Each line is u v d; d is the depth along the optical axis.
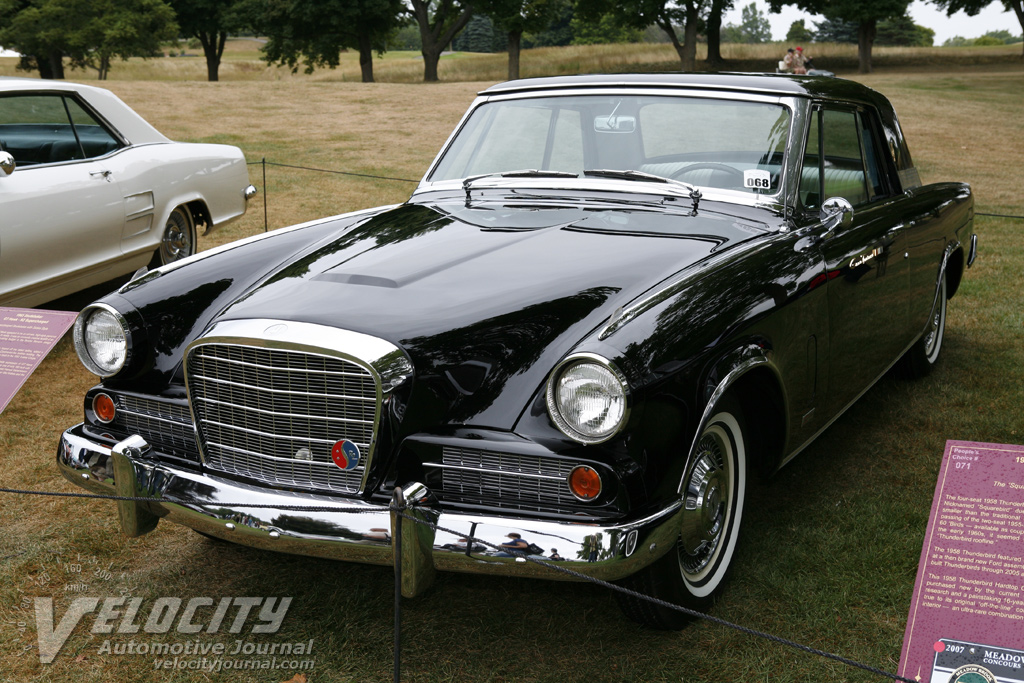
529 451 2.20
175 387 2.69
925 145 16.91
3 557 3.16
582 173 3.64
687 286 2.55
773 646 2.60
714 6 43.25
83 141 5.70
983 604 1.95
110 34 43.50
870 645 2.60
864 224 3.55
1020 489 2.03
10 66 60.16
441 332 2.38
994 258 7.82
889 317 3.86
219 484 2.48
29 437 4.30
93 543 3.24
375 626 2.74
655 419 2.22
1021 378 4.86
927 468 3.80
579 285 2.60
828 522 3.31
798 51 25.02
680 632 2.69
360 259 2.88
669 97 3.58
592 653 2.58
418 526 2.24
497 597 2.88
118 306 2.74
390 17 41.28
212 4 46.47
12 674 2.54
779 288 2.78
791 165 3.35
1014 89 28.09
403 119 19.94
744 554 3.08
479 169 3.86
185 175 6.37
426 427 2.32
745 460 2.85
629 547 2.15
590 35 90.50
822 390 3.17
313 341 2.33
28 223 4.98
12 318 3.29
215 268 3.00
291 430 2.43
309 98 23.69
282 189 12.02
